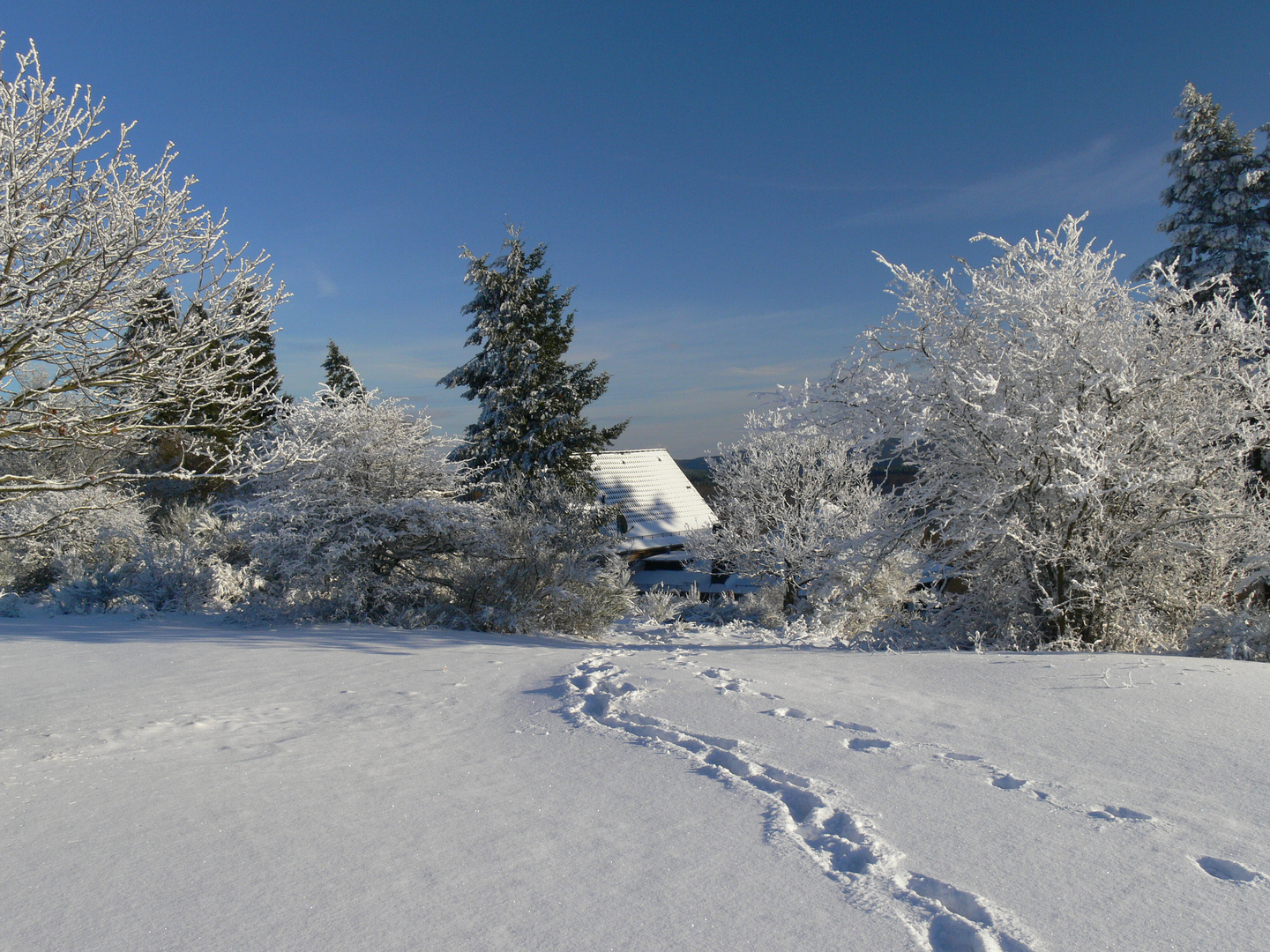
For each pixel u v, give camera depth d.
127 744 4.49
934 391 9.84
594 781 3.72
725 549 23.73
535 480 18.31
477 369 23.59
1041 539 9.52
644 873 2.67
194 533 14.83
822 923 2.31
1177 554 10.16
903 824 3.06
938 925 2.30
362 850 2.90
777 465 22.98
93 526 15.22
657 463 36.72
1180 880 2.58
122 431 4.82
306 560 11.44
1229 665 6.22
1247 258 18.81
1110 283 9.91
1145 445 9.60
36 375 5.30
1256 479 10.66
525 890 2.55
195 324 4.96
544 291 23.50
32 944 2.24
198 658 7.51
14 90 4.17
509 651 8.65
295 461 5.67
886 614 17.03
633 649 9.52
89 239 4.45
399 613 11.80
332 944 2.21
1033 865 2.70
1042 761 3.90
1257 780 3.55
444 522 12.26
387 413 12.69
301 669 6.99
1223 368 9.26
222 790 3.64
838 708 5.07
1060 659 6.62
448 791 3.62
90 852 2.91
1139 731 4.39
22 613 11.95
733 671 6.56
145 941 2.24
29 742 4.52
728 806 3.32
